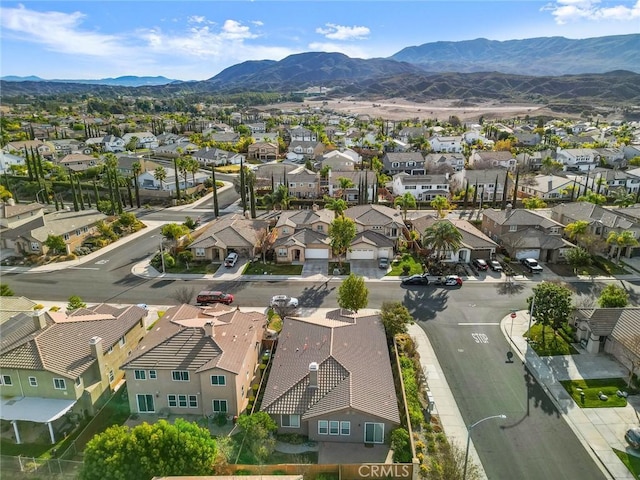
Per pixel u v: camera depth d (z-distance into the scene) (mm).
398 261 71438
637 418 36938
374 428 33875
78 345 38812
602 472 31859
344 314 46938
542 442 34500
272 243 75188
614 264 69625
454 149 177875
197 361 36500
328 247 72062
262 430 32094
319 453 33344
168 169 124000
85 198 117562
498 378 42156
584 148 160125
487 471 31812
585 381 41562
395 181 118000
